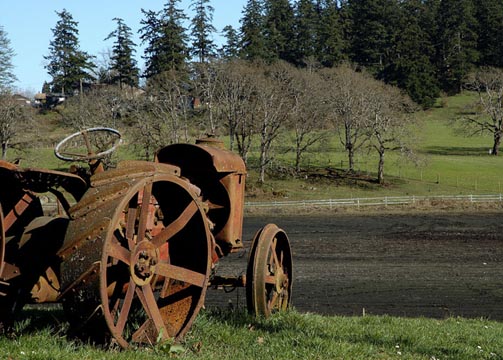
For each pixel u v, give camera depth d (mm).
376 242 30406
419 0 143125
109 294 6352
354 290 18266
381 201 50031
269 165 61500
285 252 9594
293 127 68188
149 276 6301
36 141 57719
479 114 85188
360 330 8664
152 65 87188
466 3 135625
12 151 58844
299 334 7574
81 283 5539
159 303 7113
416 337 8383
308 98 62500
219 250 8609
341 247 28734
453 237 31984
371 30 125500
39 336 6066
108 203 5707
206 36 89125
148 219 6770
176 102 56656
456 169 68000
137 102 55906
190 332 7203
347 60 117750
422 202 48469
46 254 6309
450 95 126250
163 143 52938
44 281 6301
